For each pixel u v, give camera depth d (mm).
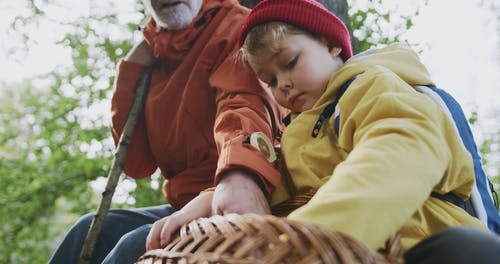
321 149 1746
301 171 1758
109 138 8336
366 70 1730
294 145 1803
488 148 9547
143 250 2166
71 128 8484
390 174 1314
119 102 2703
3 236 8227
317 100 1874
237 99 2234
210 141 2480
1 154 8852
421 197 1320
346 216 1251
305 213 1271
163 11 2539
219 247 1251
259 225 1236
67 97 8531
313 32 1885
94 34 8508
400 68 1774
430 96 1714
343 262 1146
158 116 2566
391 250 1251
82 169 8312
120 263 2162
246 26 1948
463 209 1613
